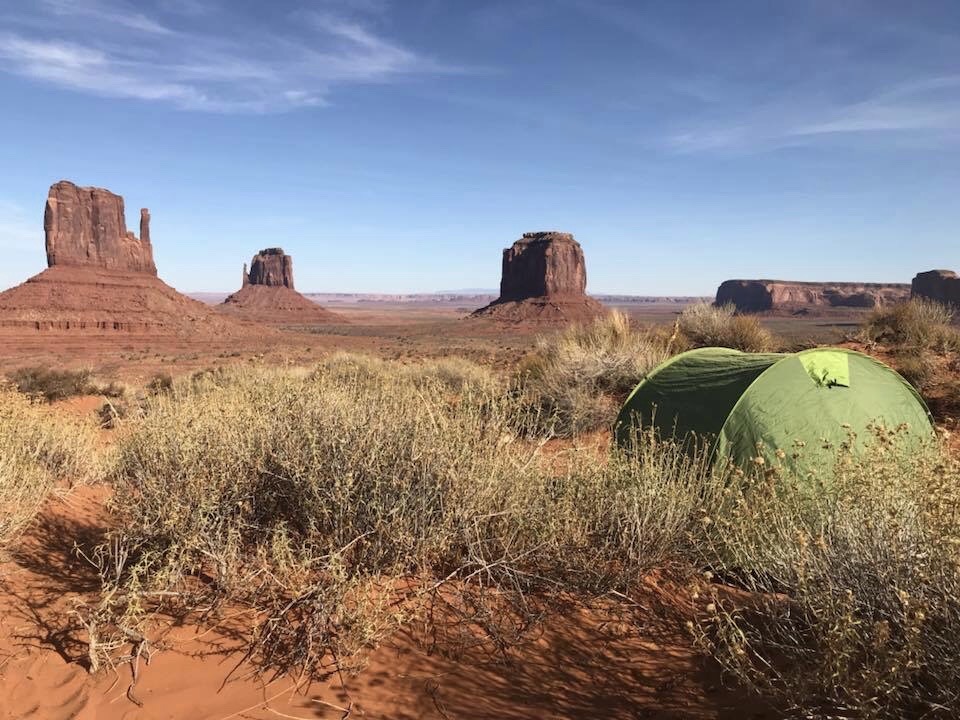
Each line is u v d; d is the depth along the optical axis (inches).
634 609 155.6
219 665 129.5
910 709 102.4
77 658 132.0
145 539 162.9
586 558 164.7
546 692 122.8
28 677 125.4
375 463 164.2
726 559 169.9
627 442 257.3
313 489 158.1
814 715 100.9
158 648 134.6
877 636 100.5
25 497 198.7
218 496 162.4
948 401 376.5
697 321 611.8
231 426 182.9
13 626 142.6
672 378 269.7
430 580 158.6
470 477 163.5
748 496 174.6
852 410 229.3
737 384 231.9
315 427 175.2
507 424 193.3
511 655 134.9
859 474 147.1
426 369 588.1
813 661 112.9
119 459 194.7
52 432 264.1
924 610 99.0
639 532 164.2
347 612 133.5
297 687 123.2
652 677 127.9
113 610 145.6
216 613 147.3
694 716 113.1
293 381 218.4
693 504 179.6
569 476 188.5
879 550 117.8
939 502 117.2
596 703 119.1
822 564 122.1
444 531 154.5
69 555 184.2
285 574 145.7
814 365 235.0
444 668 129.6
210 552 150.6
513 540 165.8
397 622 135.9
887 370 248.7
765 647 130.7
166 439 177.2
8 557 174.2
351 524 155.2
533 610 151.7
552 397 410.9
